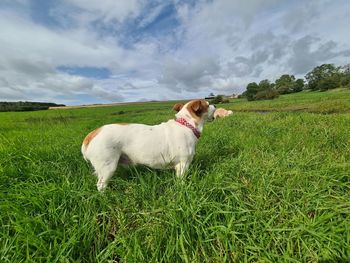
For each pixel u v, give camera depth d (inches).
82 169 33.9
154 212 23.2
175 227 20.5
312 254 18.4
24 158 37.0
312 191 24.5
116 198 26.1
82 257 19.2
